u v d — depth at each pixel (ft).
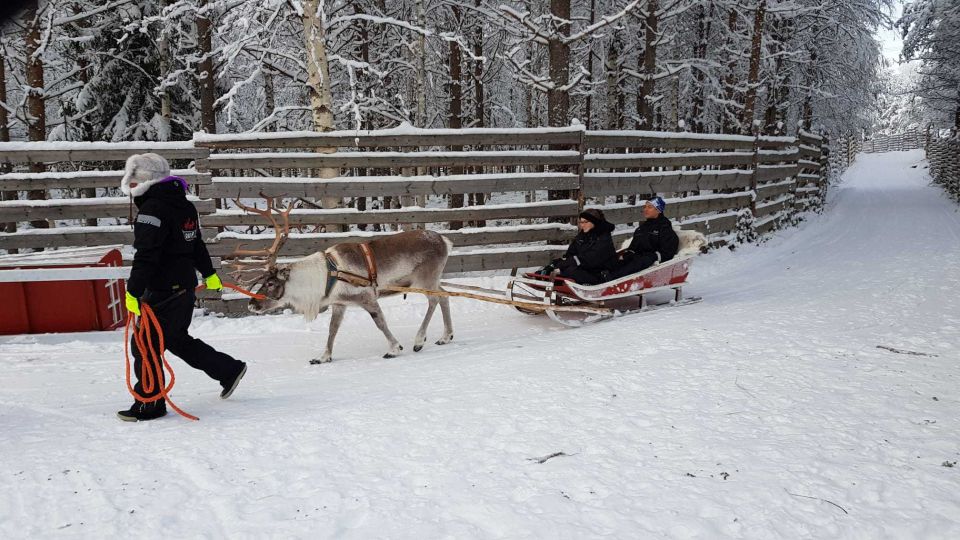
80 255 24.43
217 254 26.96
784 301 24.77
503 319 26.45
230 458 11.24
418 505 9.41
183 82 49.73
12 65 51.13
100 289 23.88
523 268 34.76
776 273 33.45
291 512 9.29
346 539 8.54
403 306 28.07
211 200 26.96
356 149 36.35
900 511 8.99
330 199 30.86
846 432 11.76
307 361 21.11
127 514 9.28
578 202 31.76
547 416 13.05
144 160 13.38
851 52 78.38
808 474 10.13
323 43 31.27
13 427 13.29
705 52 63.67
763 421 12.45
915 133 216.54
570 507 9.27
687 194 49.78
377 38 51.34
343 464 10.94
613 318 24.71
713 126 76.02
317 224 28.35
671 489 9.75
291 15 33.01
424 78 50.24
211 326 25.29
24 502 9.62
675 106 64.23
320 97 31.53
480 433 12.24
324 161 28.19
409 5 55.52
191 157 26.91
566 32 36.63
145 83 49.34
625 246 30.22
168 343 14.49
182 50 47.91
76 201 26.61
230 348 22.68
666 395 14.16
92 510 9.39
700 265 37.24
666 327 21.03
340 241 28.35
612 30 51.29
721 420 12.58
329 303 20.47
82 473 10.59
